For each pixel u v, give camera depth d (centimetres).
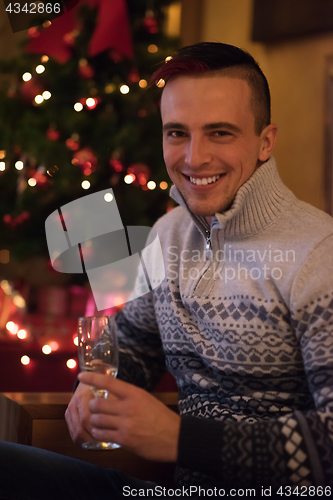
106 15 254
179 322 102
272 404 90
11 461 85
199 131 92
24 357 237
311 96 320
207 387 97
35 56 274
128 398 75
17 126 276
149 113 267
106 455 113
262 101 97
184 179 99
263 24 337
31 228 277
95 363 82
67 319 278
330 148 310
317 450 70
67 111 263
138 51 274
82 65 263
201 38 379
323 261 85
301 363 89
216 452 72
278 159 336
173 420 75
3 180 276
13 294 295
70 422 96
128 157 267
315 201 316
